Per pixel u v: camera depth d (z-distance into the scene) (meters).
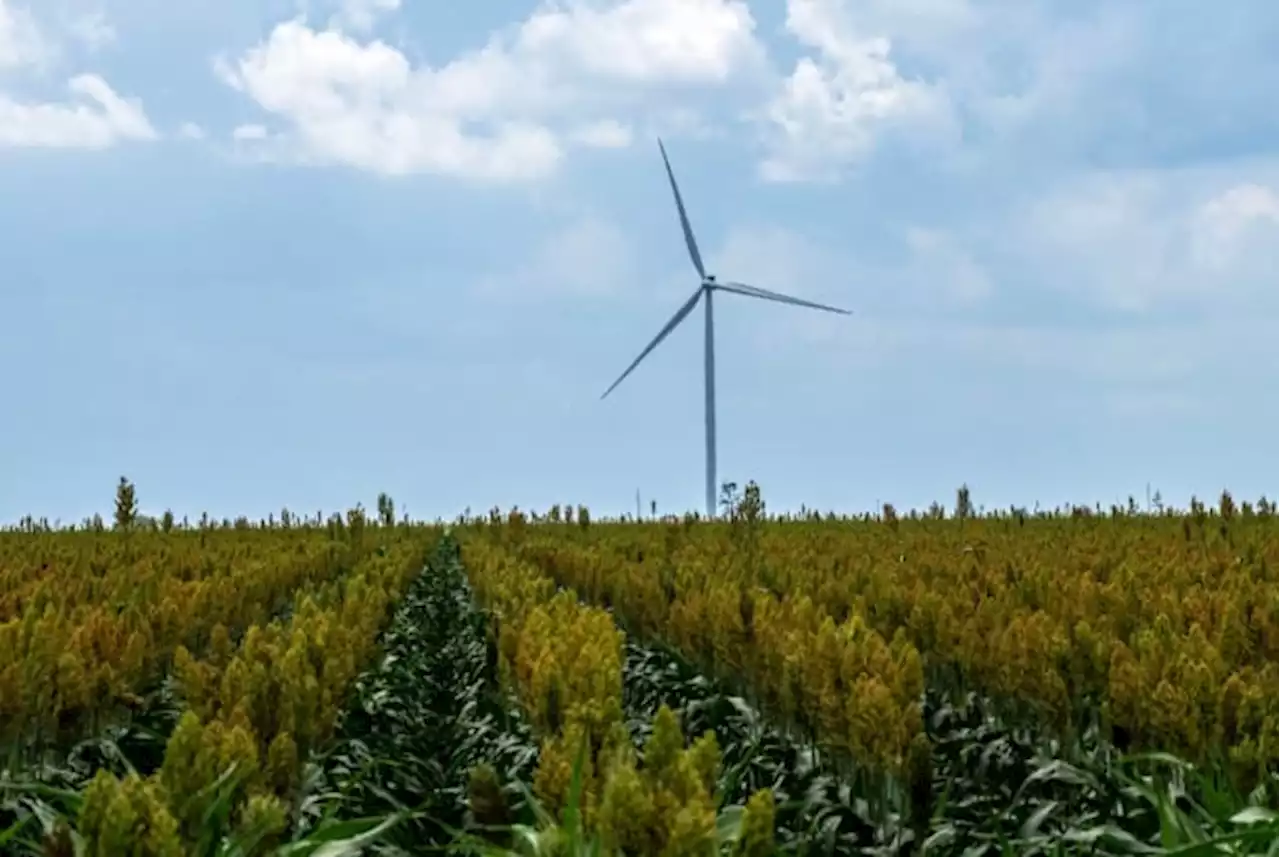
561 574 26.12
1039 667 10.66
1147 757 8.50
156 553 26.44
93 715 10.98
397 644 19.88
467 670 18.70
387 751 12.32
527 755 11.23
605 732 8.05
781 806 9.41
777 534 31.84
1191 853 6.70
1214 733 8.66
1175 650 9.95
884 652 10.02
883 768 9.08
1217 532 24.16
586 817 6.67
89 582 17.25
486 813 7.29
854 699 9.39
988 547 23.83
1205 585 15.40
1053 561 19.67
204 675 9.89
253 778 7.52
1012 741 11.19
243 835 6.61
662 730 6.72
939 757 11.52
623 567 20.62
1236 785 8.12
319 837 7.03
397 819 7.25
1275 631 10.98
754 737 11.88
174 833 6.00
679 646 15.50
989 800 10.47
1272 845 6.72
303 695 9.13
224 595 16.72
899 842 9.02
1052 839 8.81
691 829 5.84
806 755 10.91
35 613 11.42
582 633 10.77
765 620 12.62
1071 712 10.40
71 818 8.10
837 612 14.91
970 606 13.38
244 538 36.75
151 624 13.66
